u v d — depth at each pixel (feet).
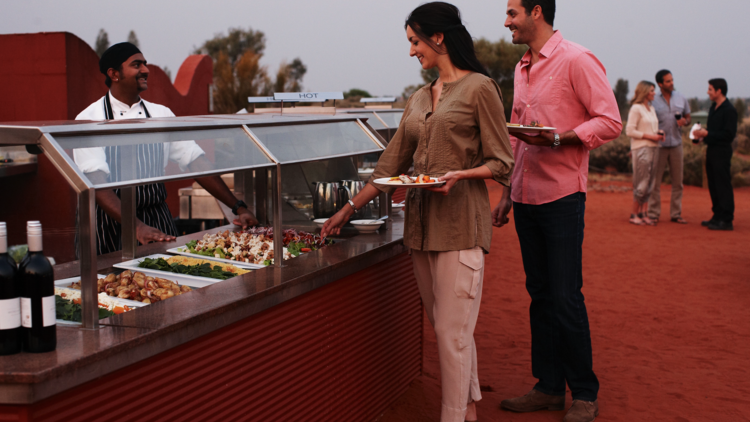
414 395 12.91
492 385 13.70
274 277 8.82
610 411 12.25
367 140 12.33
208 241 11.03
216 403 7.61
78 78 27.73
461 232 9.44
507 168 9.24
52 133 6.43
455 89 9.34
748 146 91.15
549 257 11.19
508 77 85.76
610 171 72.59
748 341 16.71
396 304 12.48
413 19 9.36
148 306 7.36
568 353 11.42
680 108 35.94
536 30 10.95
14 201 25.77
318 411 9.82
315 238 11.60
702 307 20.02
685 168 62.80
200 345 7.27
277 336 8.66
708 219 38.58
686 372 14.48
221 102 62.28
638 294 21.67
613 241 31.48
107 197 10.85
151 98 36.22
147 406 6.59
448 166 9.43
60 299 7.30
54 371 5.40
